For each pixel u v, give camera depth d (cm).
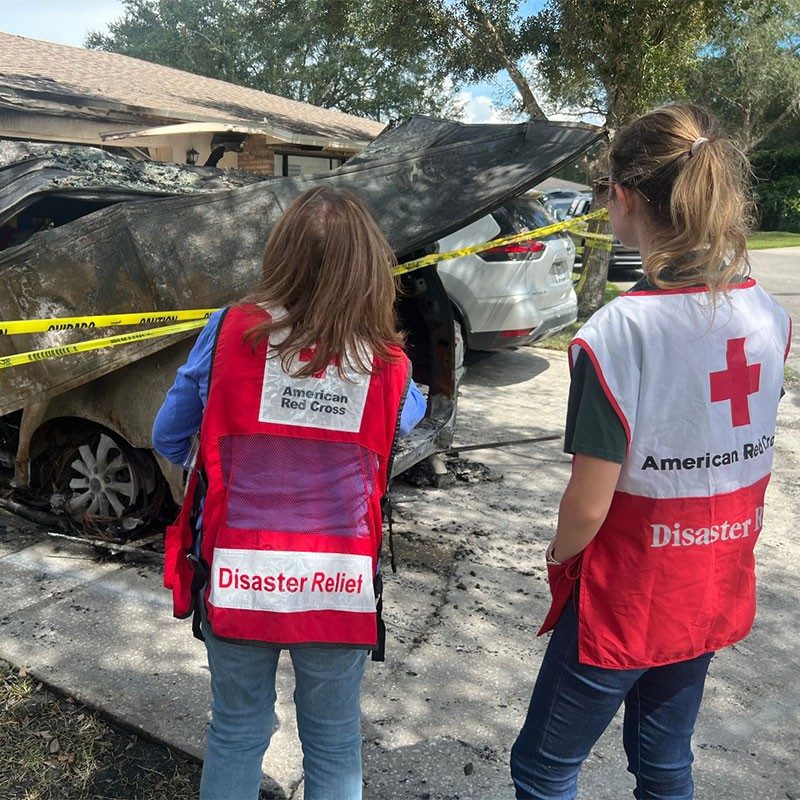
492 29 1191
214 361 162
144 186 382
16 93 903
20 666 285
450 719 268
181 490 345
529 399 691
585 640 159
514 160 355
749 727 269
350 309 159
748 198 148
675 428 146
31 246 319
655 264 146
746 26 1473
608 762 250
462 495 467
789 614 343
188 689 275
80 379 326
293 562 163
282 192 331
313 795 183
